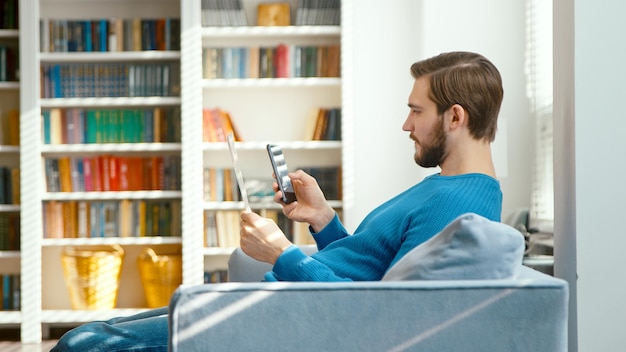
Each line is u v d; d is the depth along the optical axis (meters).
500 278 1.82
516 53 4.98
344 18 5.43
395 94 5.58
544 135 4.57
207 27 5.51
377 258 2.15
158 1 5.80
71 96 5.58
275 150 2.54
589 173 2.39
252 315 1.72
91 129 5.60
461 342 1.73
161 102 5.54
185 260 5.47
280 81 5.48
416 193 2.20
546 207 4.44
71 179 5.61
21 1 5.48
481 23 5.08
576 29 2.40
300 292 1.73
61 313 5.49
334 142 5.48
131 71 5.59
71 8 5.79
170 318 1.72
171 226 5.64
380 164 5.57
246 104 5.74
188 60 5.44
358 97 5.59
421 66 2.27
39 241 5.51
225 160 5.73
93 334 2.08
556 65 2.59
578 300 2.39
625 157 2.39
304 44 5.69
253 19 5.71
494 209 2.08
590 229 2.39
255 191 5.56
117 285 5.60
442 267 1.81
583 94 2.40
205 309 1.71
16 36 5.68
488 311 1.74
